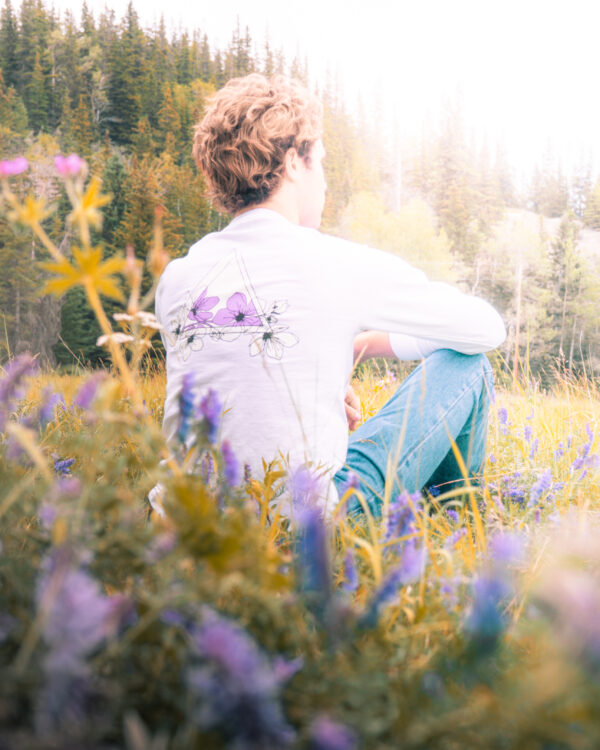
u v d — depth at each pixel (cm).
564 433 300
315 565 81
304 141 199
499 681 75
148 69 7325
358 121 8650
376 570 95
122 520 80
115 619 63
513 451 266
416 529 122
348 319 179
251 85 200
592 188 8931
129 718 57
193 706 59
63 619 55
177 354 183
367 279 181
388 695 68
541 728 54
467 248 7806
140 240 4931
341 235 7600
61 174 73
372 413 331
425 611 89
